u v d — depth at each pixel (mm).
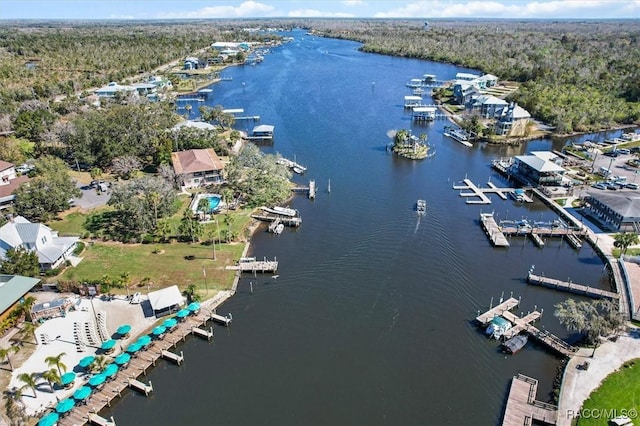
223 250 86500
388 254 86875
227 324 68500
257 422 53625
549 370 60344
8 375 57500
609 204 95750
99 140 122750
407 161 135375
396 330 67812
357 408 55406
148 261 82125
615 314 62438
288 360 62500
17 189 97125
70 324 66812
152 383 59031
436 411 55000
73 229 91625
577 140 156125
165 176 109375
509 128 156000
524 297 75062
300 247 89188
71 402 52938
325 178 122125
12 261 73500
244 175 113812
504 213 103250
